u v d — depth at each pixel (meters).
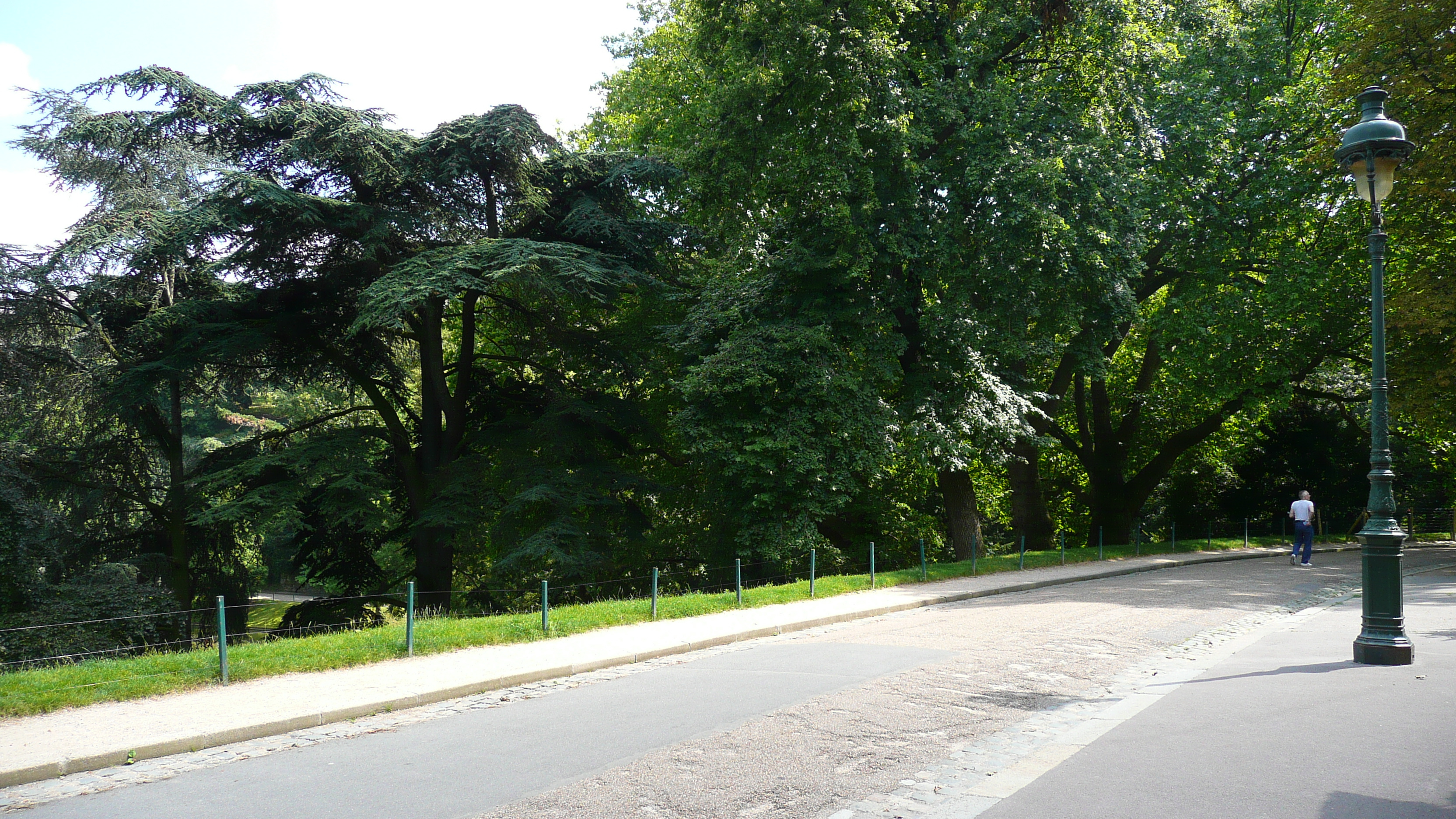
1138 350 34.84
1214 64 27.20
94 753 7.36
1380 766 6.16
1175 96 25.92
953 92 21.86
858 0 19.61
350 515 23.55
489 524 25.83
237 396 29.47
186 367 24.22
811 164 20.33
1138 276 24.41
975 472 37.53
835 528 29.78
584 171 26.78
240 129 24.17
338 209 23.97
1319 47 29.05
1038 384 30.08
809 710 8.33
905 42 21.89
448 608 25.89
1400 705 7.91
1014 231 20.72
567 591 27.12
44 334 25.08
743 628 13.80
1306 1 28.91
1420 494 44.16
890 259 21.53
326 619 27.77
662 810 5.76
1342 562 26.70
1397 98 22.83
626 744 7.39
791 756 6.88
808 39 19.14
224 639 10.30
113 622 20.19
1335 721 7.41
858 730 7.59
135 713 8.84
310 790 6.48
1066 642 12.00
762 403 21.80
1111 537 33.00
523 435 27.11
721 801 5.91
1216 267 26.81
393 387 29.88
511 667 10.93
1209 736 7.03
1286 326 28.00
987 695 8.84
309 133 22.91
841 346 22.53
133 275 24.41
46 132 24.17
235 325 24.77
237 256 24.64
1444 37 22.12
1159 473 32.84
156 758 7.65
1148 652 11.23
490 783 6.46
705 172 21.89
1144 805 5.49
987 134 21.05
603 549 25.33
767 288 22.67
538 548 22.80
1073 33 22.44
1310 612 15.30
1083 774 6.16
